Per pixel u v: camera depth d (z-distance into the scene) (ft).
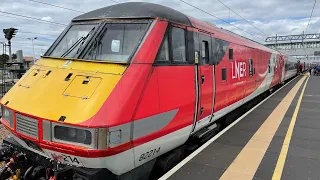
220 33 26.00
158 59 15.72
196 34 20.08
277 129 26.58
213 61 22.80
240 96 31.37
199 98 19.90
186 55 18.65
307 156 19.33
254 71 38.37
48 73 15.90
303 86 74.79
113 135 12.75
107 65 14.73
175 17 17.98
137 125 13.97
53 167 14.55
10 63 53.57
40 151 14.60
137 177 15.44
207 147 21.08
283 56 74.13
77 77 14.61
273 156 19.31
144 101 14.39
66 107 13.33
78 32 18.17
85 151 12.44
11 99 15.89
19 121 14.71
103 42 16.61
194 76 19.24
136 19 16.76
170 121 16.55
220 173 16.55
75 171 13.52
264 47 49.26
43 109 13.82
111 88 13.46
